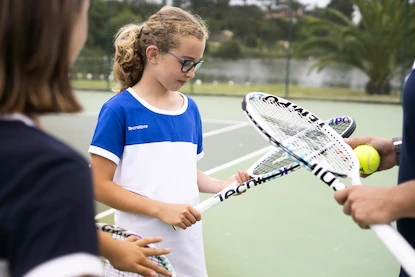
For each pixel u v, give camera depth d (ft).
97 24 46.65
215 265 10.39
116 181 6.73
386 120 29.27
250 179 6.95
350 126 6.77
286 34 45.16
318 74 44.34
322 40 43.34
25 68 2.79
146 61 6.81
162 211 6.29
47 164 2.58
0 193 2.54
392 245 3.98
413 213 4.01
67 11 2.85
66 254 2.45
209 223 12.78
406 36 36.91
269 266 10.37
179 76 6.57
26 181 2.53
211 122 29.45
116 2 45.44
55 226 2.47
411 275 3.87
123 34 7.09
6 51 2.73
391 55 40.50
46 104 2.87
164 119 6.72
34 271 2.40
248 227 12.50
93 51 47.06
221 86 46.09
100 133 6.44
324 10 43.39
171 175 6.64
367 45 40.93
